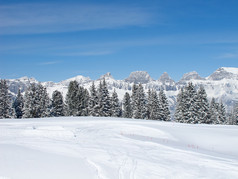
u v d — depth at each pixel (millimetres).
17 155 12789
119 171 11172
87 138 21328
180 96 60250
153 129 28766
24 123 30031
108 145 18062
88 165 11836
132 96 66938
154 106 62594
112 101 67750
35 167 10797
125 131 27688
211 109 65875
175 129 29844
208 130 29734
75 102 67688
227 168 12766
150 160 13742
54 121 32688
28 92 59969
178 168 12359
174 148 18031
